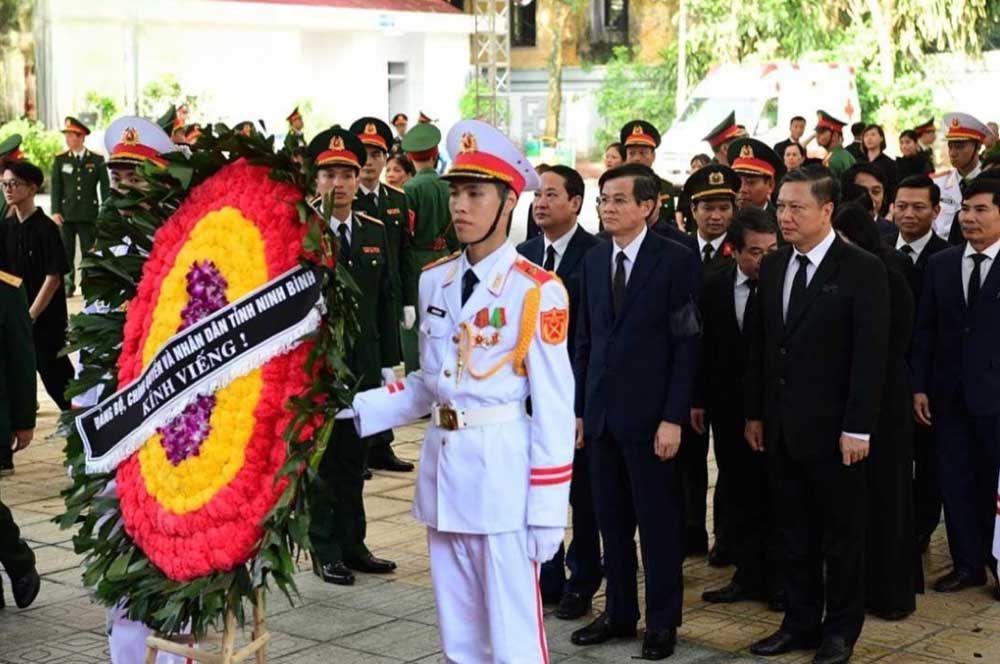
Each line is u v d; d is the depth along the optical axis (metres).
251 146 4.87
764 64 24.83
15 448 7.45
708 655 6.46
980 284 7.45
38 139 26.52
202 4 30.14
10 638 6.73
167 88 29.52
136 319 5.11
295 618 6.96
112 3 29.44
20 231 10.65
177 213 5.10
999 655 6.48
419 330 5.30
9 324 7.27
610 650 6.54
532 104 39.41
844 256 6.16
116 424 5.07
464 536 5.15
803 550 6.39
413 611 7.08
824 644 6.29
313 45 33.44
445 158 22.95
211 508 4.74
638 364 6.38
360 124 10.08
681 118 24.39
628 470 6.43
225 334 4.79
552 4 38.16
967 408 7.43
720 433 7.36
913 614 7.08
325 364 4.69
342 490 7.54
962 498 7.52
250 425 4.73
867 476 6.72
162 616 4.74
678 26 35.78
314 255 4.68
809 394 6.17
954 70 30.70
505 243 5.17
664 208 10.79
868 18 31.69
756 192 8.97
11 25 29.94
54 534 8.44
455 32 35.72
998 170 7.72
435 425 5.20
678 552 6.44
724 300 7.27
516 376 5.11
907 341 6.93
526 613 5.11
